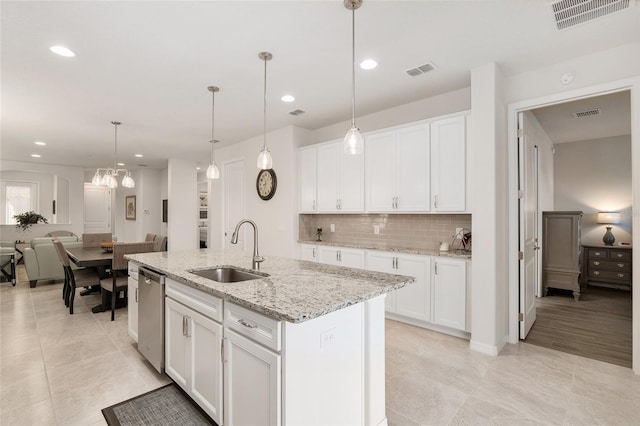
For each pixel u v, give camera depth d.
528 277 3.28
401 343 2.98
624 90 2.51
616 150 5.21
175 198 7.39
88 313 3.84
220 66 2.83
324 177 4.32
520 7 2.04
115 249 3.59
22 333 3.21
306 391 1.43
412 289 3.36
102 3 1.97
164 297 2.29
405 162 3.48
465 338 3.09
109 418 1.92
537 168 4.61
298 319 1.27
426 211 3.31
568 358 2.68
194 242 7.68
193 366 1.94
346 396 1.63
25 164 7.72
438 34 2.35
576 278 4.58
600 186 5.33
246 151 5.49
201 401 1.87
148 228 8.90
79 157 7.17
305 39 2.40
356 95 3.53
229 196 5.96
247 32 2.31
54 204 8.73
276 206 4.87
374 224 4.18
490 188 2.78
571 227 4.64
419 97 3.60
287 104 3.79
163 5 2.00
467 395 2.15
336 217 4.64
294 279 1.96
